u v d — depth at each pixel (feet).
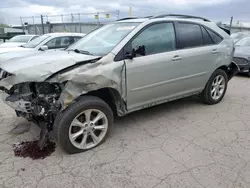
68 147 8.92
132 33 10.56
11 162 8.62
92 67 9.03
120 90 9.97
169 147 9.77
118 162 8.68
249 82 22.35
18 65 9.06
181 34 12.46
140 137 10.68
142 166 8.44
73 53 10.91
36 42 27.25
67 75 8.26
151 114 13.52
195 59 12.87
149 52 11.03
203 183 7.55
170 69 11.75
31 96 8.70
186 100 16.14
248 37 29.89
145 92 11.05
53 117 8.82
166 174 8.00
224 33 15.07
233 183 7.55
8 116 12.98
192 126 11.92
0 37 60.13
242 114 13.64
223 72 15.12
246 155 9.19
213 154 9.24
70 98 8.39
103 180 7.67
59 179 7.71
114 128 11.62
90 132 9.48
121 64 9.81
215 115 13.43
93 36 12.64
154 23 11.44
